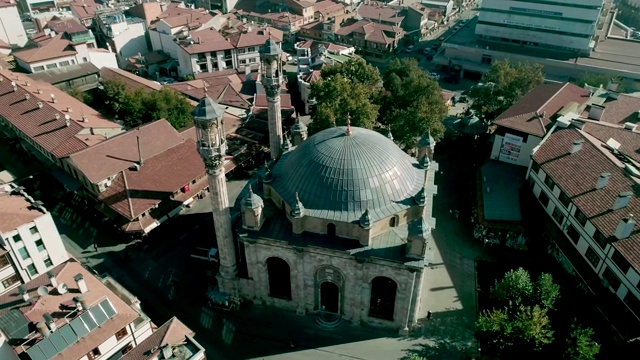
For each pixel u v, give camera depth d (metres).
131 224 74.06
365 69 99.31
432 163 67.06
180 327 49.56
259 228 55.66
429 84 93.69
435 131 85.12
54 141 87.38
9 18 149.25
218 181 52.84
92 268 69.75
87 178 77.69
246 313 62.75
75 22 148.12
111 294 54.25
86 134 89.56
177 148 87.62
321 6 187.12
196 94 115.06
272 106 66.62
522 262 69.81
